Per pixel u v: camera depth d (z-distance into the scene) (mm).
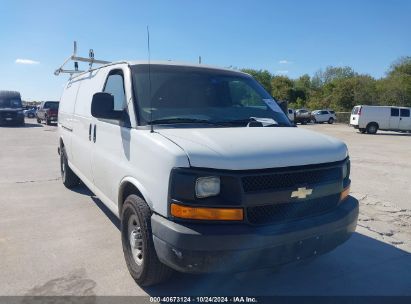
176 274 3828
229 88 4457
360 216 6012
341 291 3646
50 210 5969
